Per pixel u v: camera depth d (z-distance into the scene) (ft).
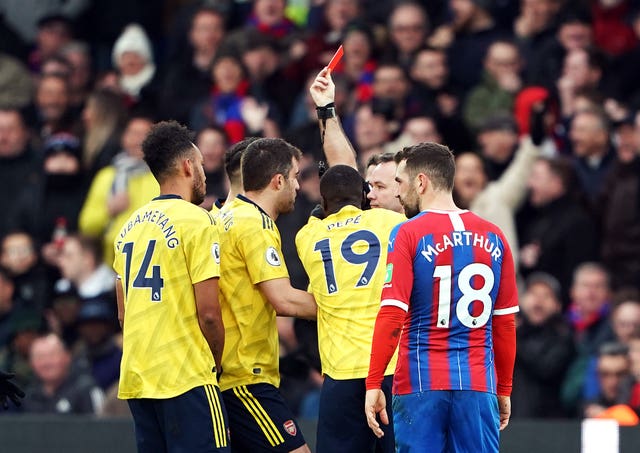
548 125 135.64
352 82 145.48
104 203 138.00
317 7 159.12
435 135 136.67
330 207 84.07
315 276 82.64
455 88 144.87
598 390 116.78
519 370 119.24
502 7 150.82
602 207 130.21
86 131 147.84
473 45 145.07
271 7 158.51
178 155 80.64
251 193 84.64
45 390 123.13
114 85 159.12
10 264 139.54
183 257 78.74
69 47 166.20
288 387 120.26
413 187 78.33
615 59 145.38
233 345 83.35
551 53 145.07
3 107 157.89
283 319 119.85
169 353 78.43
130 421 104.47
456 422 75.46
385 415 76.38
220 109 146.00
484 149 134.31
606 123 134.10
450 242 76.13
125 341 79.82
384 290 75.61
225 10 163.02
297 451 83.82
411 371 75.87
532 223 131.95
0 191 149.28
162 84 160.76
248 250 82.94
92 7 176.04
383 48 148.25
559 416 118.62
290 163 84.89
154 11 177.47
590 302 124.06
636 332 118.83
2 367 129.70
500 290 77.25
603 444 99.60
